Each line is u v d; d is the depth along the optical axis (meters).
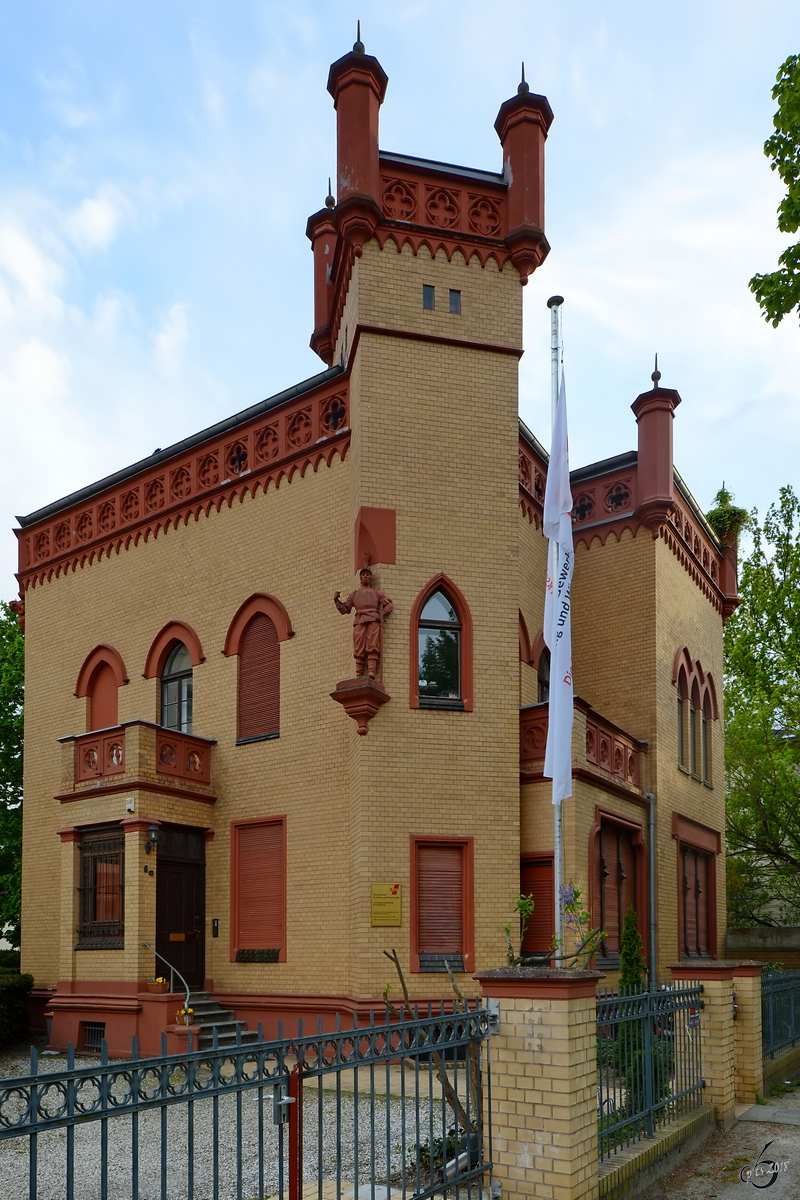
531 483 21.23
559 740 14.70
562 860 15.41
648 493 22.70
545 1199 7.46
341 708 17.91
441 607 17.30
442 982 15.91
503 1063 7.79
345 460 18.52
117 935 18.05
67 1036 18.36
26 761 23.98
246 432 20.45
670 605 23.62
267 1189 8.64
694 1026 11.62
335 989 17.08
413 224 17.80
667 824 22.19
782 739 28.95
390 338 17.48
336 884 17.44
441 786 16.52
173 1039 16.64
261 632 19.66
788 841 29.59
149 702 21.45
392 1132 10.08
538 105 18.55
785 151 13.20
